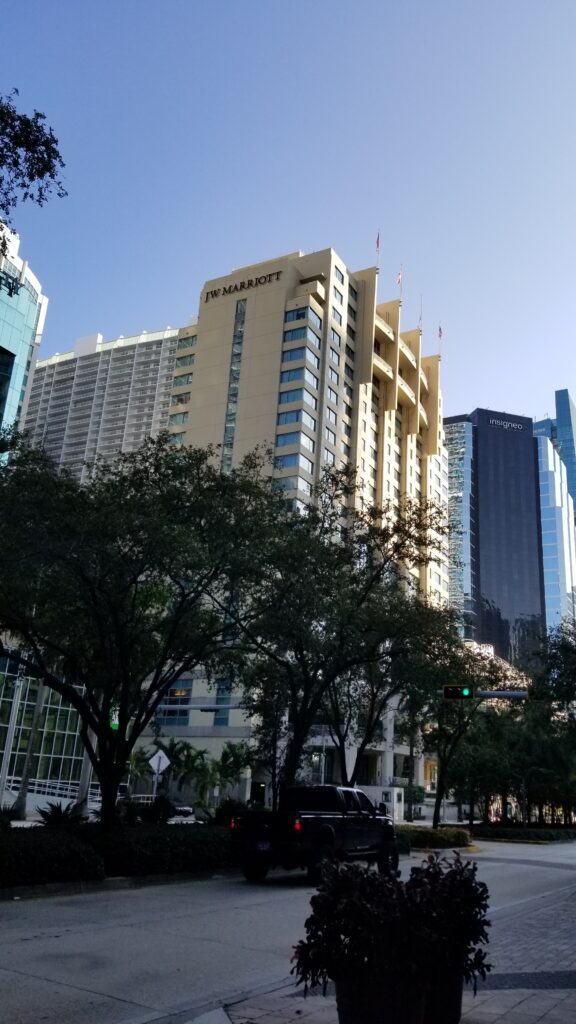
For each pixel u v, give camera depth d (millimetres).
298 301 88812
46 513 15203
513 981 7996
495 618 197250
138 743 70688
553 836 47156
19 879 13039
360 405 95812
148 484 17906
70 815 20547
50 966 8039
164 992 7266
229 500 17922
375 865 19859
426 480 118312
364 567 24422
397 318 109375
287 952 9453
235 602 19938
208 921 11570
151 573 17703
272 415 85188
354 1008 4887
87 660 20891
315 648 20438
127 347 171375
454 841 31812
